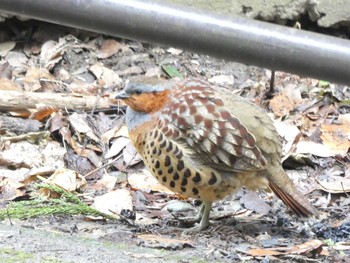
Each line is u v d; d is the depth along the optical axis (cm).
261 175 852
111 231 838
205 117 831
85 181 1034
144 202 991
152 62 1366
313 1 1339
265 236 859
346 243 837
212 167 838
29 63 1343
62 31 1391
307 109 1253
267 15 1349
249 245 815
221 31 432
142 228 866
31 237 724
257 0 1339
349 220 926
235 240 838
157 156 844
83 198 996
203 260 723
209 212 880
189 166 833
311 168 1102
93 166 1105
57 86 1286
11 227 773
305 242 819
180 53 1387
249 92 1301
